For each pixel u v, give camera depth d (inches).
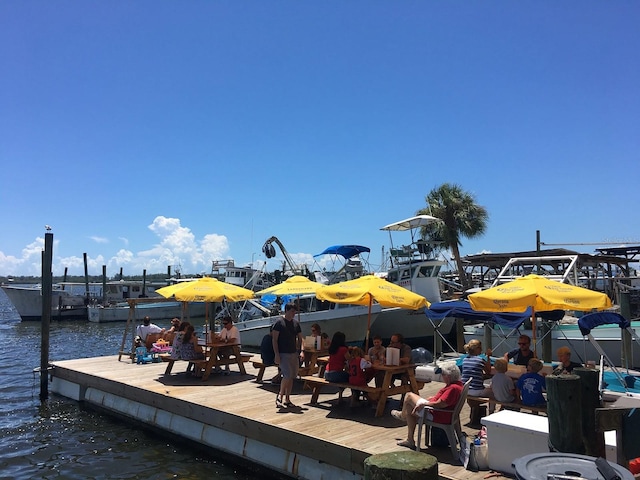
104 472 339.6
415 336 875.4
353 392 361.4
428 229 1156.5
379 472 138.5
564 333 643.5
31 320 1891.0
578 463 132.6
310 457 289.3
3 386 642.8
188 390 420.8
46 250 562.3
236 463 338.0
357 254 1005.8
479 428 314.8
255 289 1262.3
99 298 2043.6
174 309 1887.3
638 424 171.5
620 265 1166.3
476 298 355.6
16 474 340.8
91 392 500.7
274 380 446.6
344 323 827.4
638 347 613.9
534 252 1030.4
